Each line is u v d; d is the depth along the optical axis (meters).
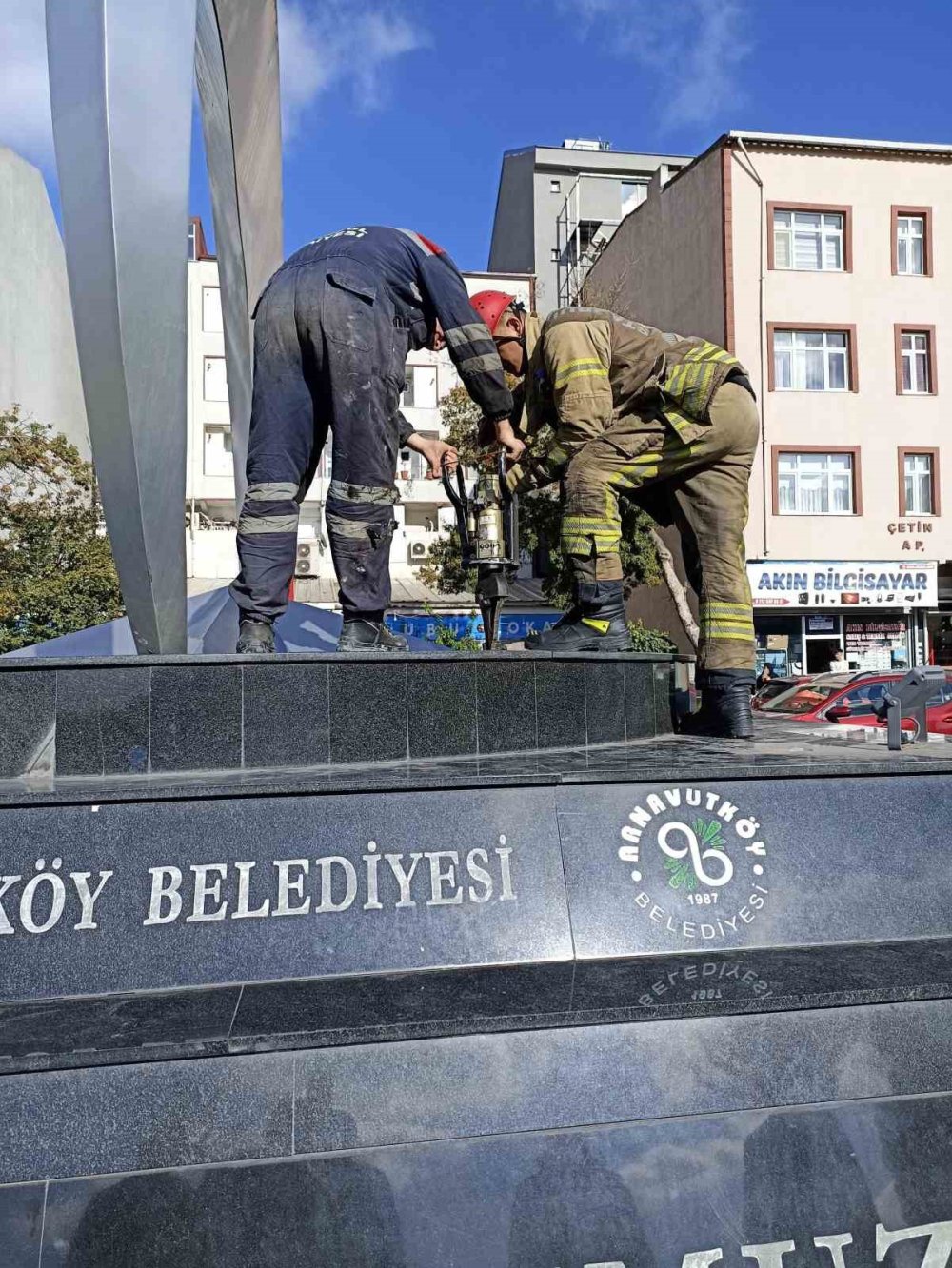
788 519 23.36
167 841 2.52
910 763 2.93
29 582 18.08
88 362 3.48
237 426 5.96
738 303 23.41
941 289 24.09
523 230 37.50
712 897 2.66
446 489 4.74
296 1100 2.02
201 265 28.67
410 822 2.63
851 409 23.64
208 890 2.48
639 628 20.25
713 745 4.02
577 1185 2.05
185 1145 1.97
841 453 23.66
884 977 2.36
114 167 3.41
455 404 21.91
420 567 24.73
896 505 23.66
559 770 2.86
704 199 24.25
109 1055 1.99
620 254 29.30
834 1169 2.14
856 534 23.52
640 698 4.45
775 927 2.65
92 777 3.18
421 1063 2.09
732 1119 2.13
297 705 3.37
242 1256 1.94
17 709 3.20
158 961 2.39
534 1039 2.14
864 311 23.81
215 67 5.08
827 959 2.51
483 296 4.78
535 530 20.77
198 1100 2.00
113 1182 1.93
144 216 3.51
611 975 2.40
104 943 2.39
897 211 23.97
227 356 5.86
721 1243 2.07
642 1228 2.05
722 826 2.76
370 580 4.13
